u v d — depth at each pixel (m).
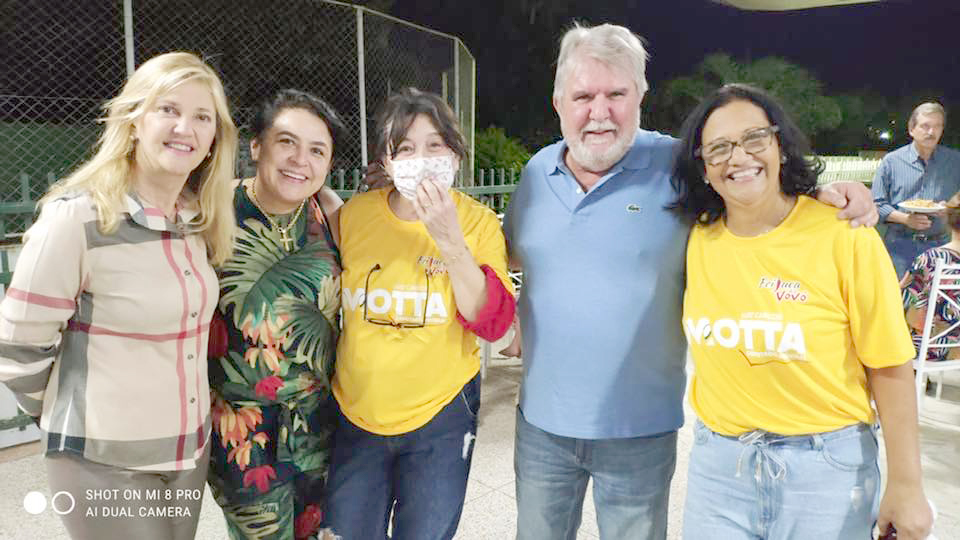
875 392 1.67
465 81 7.28
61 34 5.85
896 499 1.63
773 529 1.68
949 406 4.39
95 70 5.97
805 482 1.64
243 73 6.53
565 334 1.99
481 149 8.59
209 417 1.87
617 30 1.99
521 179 2.19
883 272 1.58
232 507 2.01
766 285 1.64
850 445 1.64
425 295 1.97
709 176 1.71
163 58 1.68
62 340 1.68
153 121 1.63
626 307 1.94
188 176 1.87
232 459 1.96
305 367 1.99
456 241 1.83
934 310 3.86
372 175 2.14
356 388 2.00
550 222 2.04
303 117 1.92
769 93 1.70
